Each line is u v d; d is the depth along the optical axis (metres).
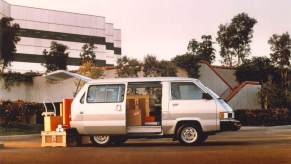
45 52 69.88
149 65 40.19
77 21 96.31
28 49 89.31
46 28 92.06
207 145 15.32
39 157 12.11
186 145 15.39
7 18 52.53
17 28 52.84
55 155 12.49
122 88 15.83
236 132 28.20
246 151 12.38
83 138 16.91
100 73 41.28
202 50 61.28
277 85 43.12
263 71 49.03
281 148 13.23
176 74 40.56
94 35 98.50
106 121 15.78
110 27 105.38
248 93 41.78
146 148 14.32
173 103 15.50
